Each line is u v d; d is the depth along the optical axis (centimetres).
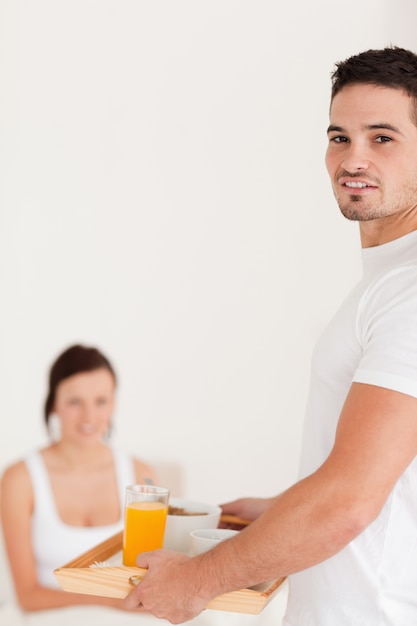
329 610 108
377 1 245
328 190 251
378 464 97
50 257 273
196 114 262
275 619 145
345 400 103
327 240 251
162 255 265
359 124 110
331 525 98
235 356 259
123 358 268
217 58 259
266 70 255
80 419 236
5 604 229
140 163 267
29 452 272
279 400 255
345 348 109
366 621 106
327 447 114
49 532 225
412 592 106
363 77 110
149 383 266
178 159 263
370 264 118
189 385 263
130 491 129
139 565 114
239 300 258
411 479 105
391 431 97
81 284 272
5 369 275
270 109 255
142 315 267
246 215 258
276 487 255
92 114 270
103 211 270
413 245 112
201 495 261
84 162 271
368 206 111
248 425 257
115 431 267
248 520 148
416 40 243
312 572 110
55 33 272
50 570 223
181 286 263
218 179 260
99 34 268
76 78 271
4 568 258
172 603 109
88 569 116
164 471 262
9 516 223
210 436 261
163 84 264
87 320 271
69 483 231
